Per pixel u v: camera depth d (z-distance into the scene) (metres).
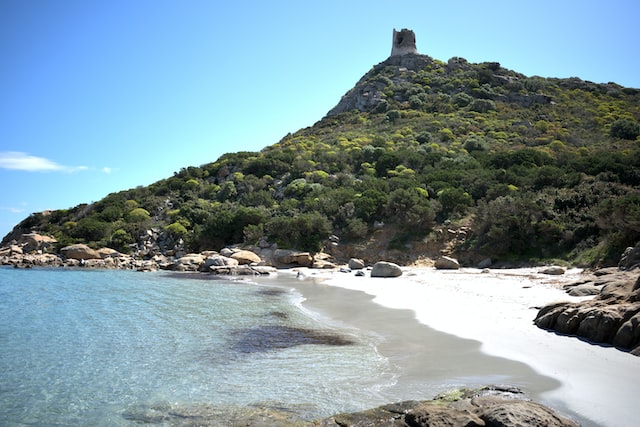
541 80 113.94
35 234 61.25
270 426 9.66
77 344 16.64
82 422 10.11
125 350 15.82
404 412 9.87
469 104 98.25
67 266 51.88
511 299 22.69
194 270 47.88
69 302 26.14
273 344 16.50
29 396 11.62
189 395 11.60
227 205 63.44
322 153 76.25
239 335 17.97
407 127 86.88
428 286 29.38
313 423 9.57
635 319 14.03
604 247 34.75
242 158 80.75
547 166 52.19
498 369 12.55
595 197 41.81
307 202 57.69
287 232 52.06
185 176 77.62
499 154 62.03
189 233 58.31
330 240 51.47
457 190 51.69
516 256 41.22
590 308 15.81
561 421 8.60
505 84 107.50
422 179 58.16
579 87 112.00
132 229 60.19
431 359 13.83
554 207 43.00
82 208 72.06
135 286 34.00
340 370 13.30
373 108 104.94
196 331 18.72
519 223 41.59
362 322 20.00
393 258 47.22
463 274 35.91
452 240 46.84
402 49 127.75
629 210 31.97
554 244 40.28
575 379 11.47
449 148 74.25
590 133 80.50
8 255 57.50
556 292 24.19
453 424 8.73
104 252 55.38
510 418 8.52
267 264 48.88
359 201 52.91
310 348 15.86
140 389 12.06
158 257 54.44
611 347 14.23
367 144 80.25
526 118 90.50
